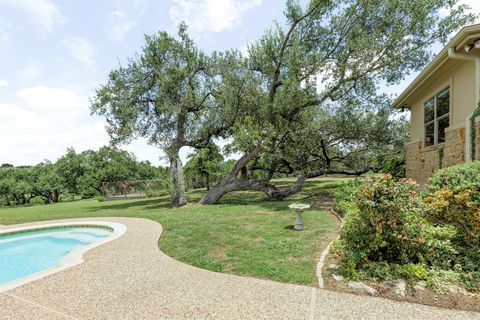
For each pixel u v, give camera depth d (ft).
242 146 38.45
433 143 27.55
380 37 32.53
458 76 22.52
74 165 122.42
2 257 23.02
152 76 46.16
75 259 16.34
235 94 40.57
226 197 51.60
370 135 48.67
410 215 12.04
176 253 17.15
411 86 27.17
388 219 11.99
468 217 12.48
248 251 16.47
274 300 10.37
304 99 36.70
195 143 49.24
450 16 30.96
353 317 9.02
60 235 29.53
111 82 45.29
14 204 120.26
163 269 14.39
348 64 34.12
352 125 47.83
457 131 21.56
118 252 17.81
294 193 45.19
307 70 36.11
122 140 47.57
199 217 30.17
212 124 46.60
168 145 45.14
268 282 12.03
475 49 19.19
